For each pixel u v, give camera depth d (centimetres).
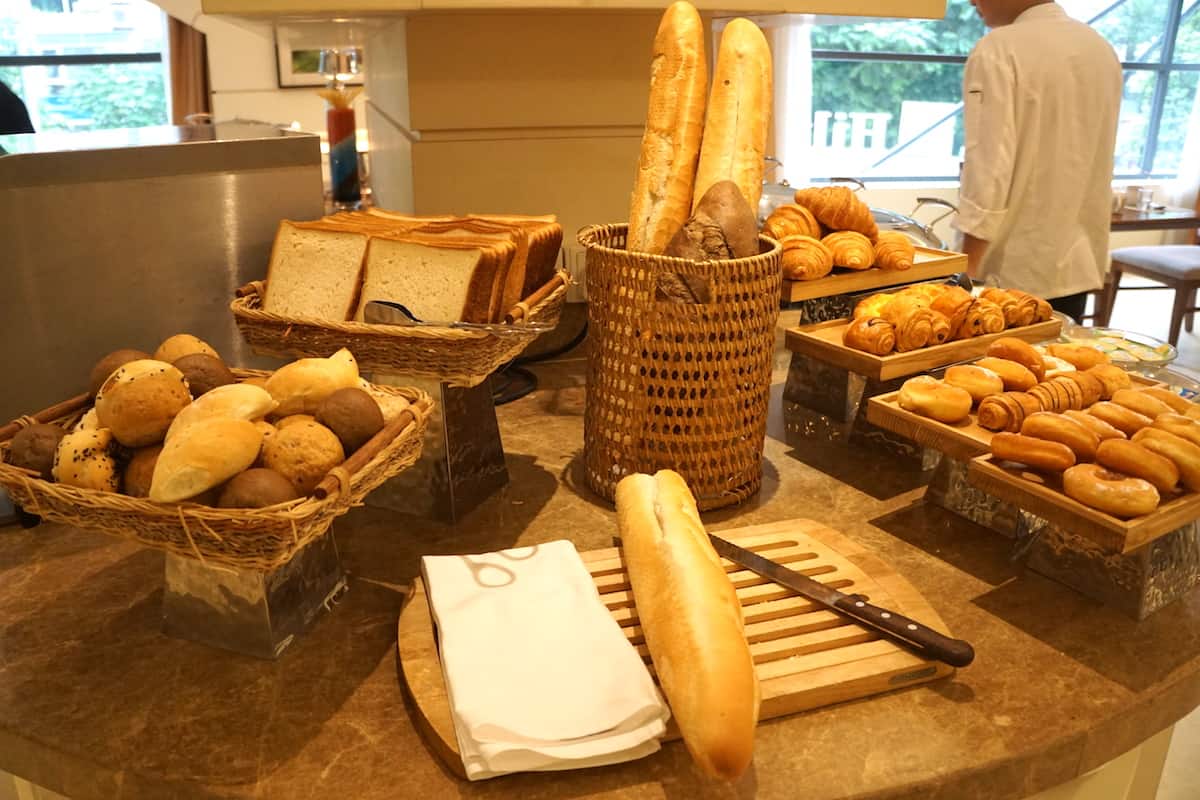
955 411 90
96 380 81
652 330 92
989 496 96
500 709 62
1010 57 238
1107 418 84
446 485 97
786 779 62
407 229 106
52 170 96
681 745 64
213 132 124
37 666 74
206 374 79
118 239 103
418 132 137
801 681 68
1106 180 255
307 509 64
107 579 87
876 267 123
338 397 73
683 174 97
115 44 417
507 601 75
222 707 69
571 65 138
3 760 68
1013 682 72
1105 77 242
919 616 78
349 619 81
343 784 62
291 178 116
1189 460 76
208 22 231
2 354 97
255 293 104
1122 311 511
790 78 455
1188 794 170
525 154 142
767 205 137
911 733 67
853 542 90
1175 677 73
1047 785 67
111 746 65
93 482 68
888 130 540
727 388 94
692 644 62
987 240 254
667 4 121
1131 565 81
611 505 102
